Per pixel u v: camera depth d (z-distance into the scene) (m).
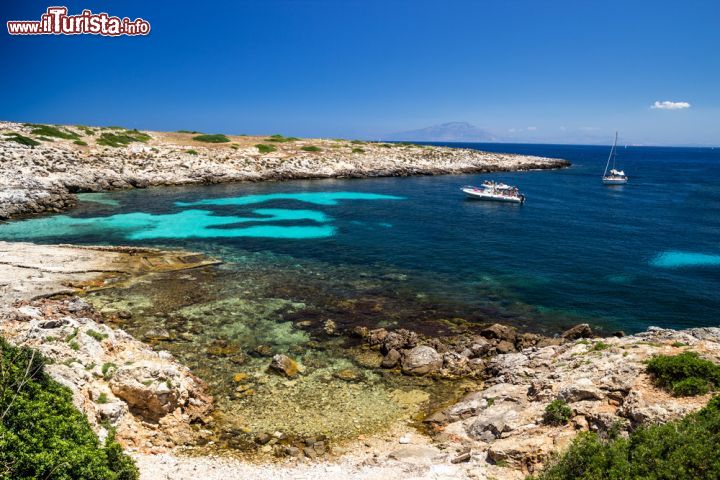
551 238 46.34
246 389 18.12
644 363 14.59
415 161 109.94
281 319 24.84
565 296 30.16
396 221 53.19
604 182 98.12
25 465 9.08
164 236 42.59
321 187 80.31
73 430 10.71
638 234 48.94
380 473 12.72
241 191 72.19
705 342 15.99
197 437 15.13
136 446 14.05
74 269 29.86
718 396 11.41
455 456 13.68
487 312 27.20
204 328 23.36
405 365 20.02
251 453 14.38
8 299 24.28
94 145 81.50
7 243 34.53
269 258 36.50
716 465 8.98
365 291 29.83
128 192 67.38
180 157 84.44
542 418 14.15
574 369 16.19
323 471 13.19
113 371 15.47
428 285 31.45
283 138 121.06
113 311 24.72
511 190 71.06
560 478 10.49
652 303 29.30
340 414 16.78
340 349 21.78
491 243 43.72
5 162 60.41
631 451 10.34
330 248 40.25
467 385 19.08
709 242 45.66
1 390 10.34
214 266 33.75
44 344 15.64
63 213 51.34
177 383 16.00
